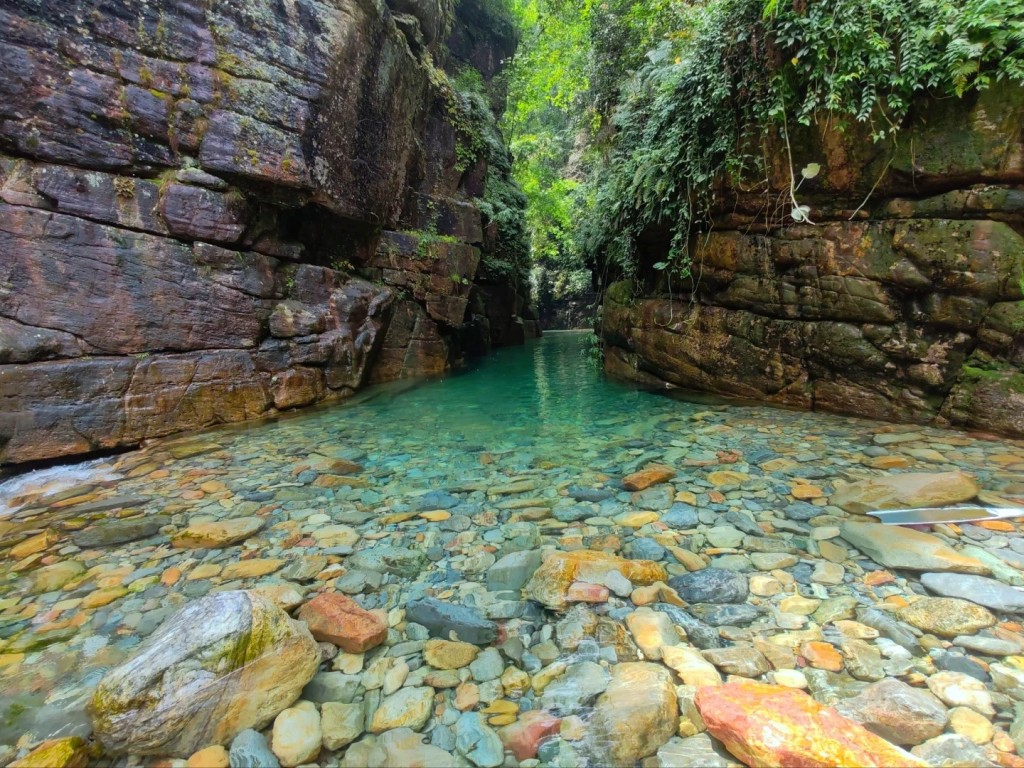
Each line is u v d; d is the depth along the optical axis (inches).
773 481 142.1
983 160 170.1
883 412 204.5
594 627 82.0
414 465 171.3
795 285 223.6
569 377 369.4
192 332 223.0
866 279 201.6
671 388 289.4
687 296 278.8
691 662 72.2
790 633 78.4
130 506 139.2
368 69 296.7
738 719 58.0
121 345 202.8
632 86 324.2
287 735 62.1
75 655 79.7
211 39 221.6
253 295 245.9
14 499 146.8
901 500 120.4
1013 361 174.1
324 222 305.4
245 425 230.8
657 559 103.2
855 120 192.5
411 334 384.2
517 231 632.4
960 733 58.6
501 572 100.3
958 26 162.9
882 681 67.0
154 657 67.1
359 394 305.7
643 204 288.2
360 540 116.9
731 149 227.3
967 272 176.9
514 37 654.5
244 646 68.3
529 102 699.4
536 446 191.0
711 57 227.0
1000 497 122.3
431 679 72.1
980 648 72.5
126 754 60.5
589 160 461.7
